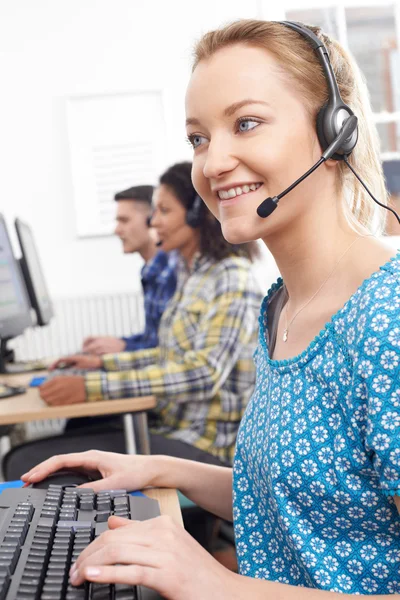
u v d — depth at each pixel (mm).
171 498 1049
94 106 4672
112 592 648
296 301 896
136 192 3400
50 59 4648
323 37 901
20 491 988
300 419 802
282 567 913
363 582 779
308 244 852
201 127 846
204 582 648
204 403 2145
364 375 711
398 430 684
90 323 4668
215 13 4707
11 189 4660
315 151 840
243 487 959
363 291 759
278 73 820
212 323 2115
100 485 1054
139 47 4680
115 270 4711
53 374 2344
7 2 4609
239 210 827
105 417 2756
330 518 791
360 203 908
